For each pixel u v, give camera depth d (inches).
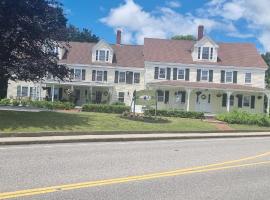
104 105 1620.3
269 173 498.6
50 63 1027.3
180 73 2017.7
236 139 1027.3
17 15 936.9
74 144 734.5
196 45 2039.9
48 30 1015.0
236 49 2144.4
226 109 1987.0
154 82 1962.4
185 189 387.2
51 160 518.3
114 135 889.5
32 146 672.4
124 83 2054.6
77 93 2066.9
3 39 964.0
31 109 1306.6
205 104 1985.7
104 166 493.0
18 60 999.0
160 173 462.0
